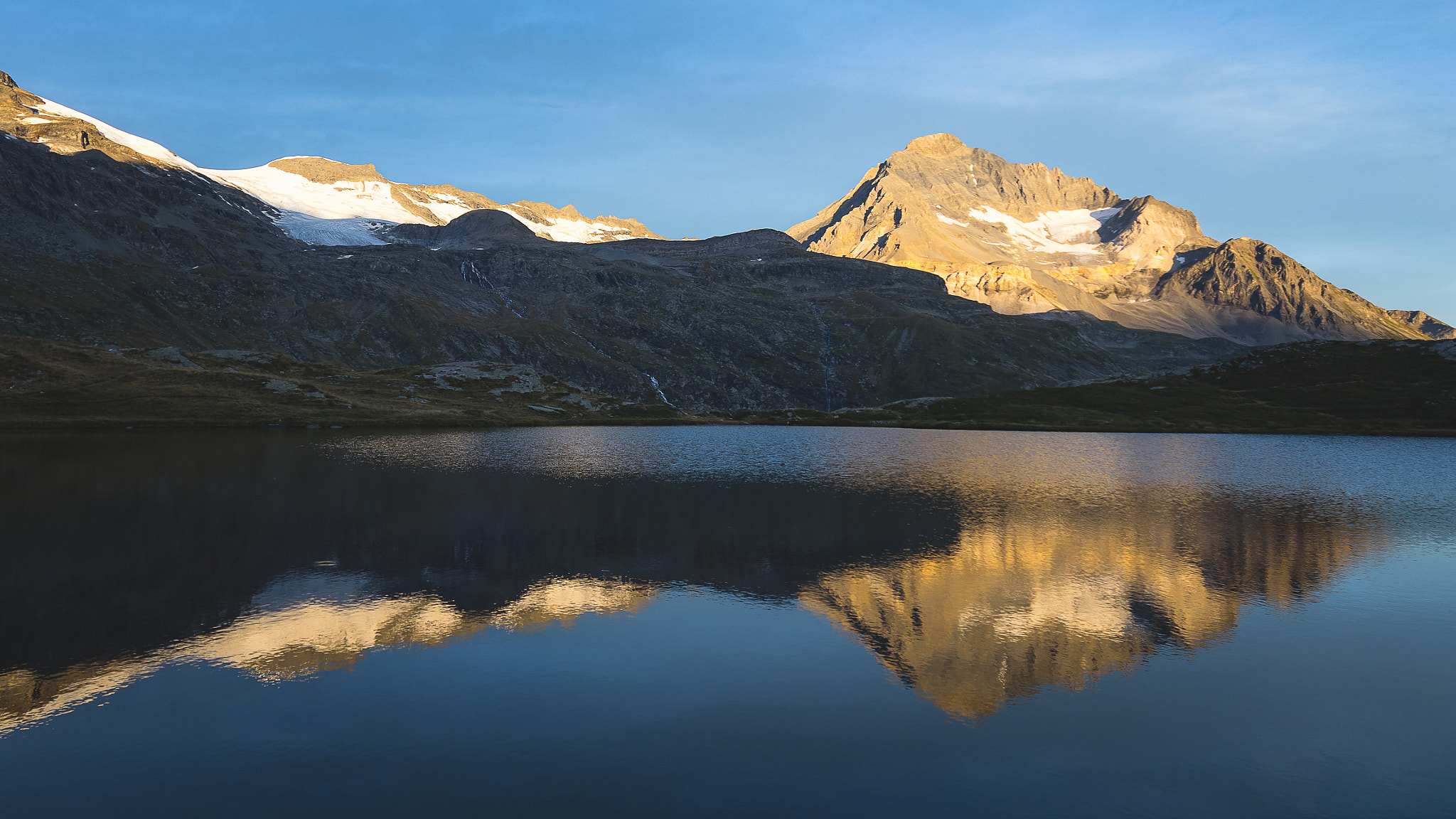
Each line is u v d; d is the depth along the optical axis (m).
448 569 33.44
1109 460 88.38
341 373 176.75
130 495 51.28
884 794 15.63
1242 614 27.84
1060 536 42.06
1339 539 41.78
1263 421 149.75
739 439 122.06
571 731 18.30
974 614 27.66
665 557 36.12
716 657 23.20
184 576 31.50
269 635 24.69
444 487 57.75
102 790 15.62
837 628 25.91
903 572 33.69
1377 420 144.62
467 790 15.64
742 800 15.36
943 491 59.97
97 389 127.81
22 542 37.12
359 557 35.38
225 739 17.78
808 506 51.28
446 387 181.12
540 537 40.25
